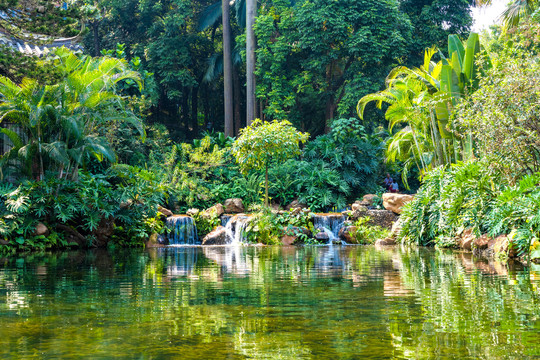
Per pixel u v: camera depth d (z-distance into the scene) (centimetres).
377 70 2800
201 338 321
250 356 279
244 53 3056
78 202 1420
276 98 2900
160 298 481
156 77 3503
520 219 968
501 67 1127
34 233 1341
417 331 336
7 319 384
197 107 4003
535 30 1221
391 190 2516
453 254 1053
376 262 875
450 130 1416
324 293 506
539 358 272
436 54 3108
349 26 2692
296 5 2898
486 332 332
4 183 1419
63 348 298
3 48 1379
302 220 1745
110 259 1007
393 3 2725
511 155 1038
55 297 491
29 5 1361
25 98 1402
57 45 1903
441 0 2981
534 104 995
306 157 2402
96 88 1476
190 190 2067
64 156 1372
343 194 2316
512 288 535
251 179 2156
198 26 3534
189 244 1708
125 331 342
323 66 2834
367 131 3231
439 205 1254
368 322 366
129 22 3559
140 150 2233
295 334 331
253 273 711
